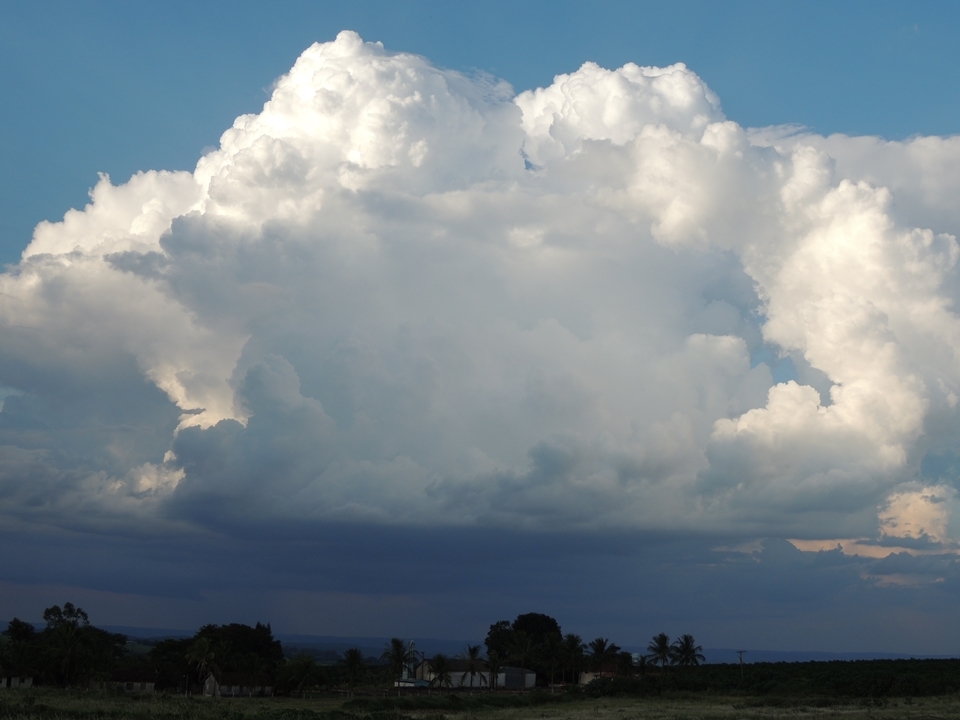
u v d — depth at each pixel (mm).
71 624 145250
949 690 124312
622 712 101562
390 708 115688
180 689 150125
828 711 98438
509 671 177250
